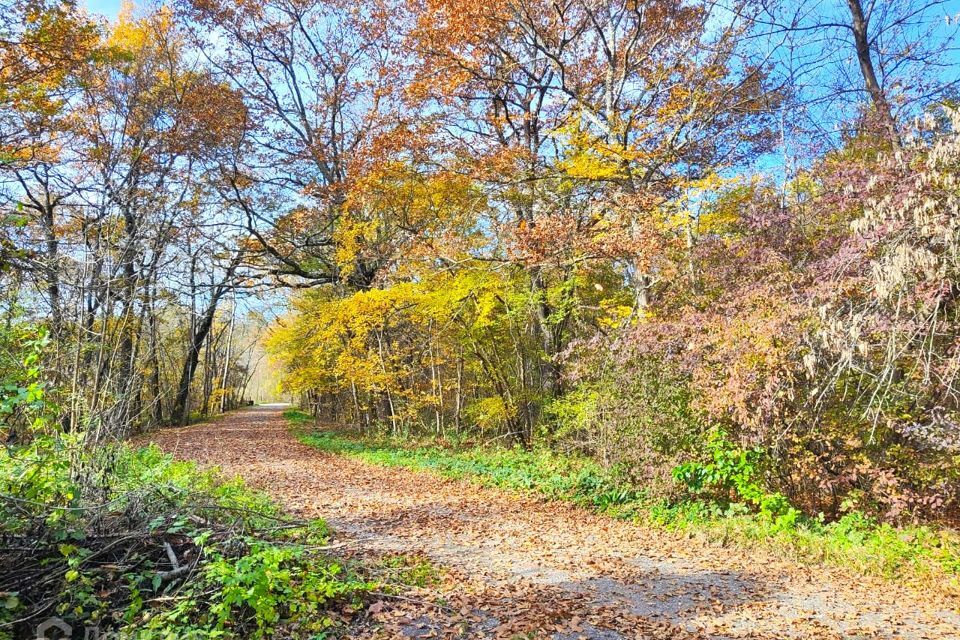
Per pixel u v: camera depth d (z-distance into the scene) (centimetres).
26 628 430
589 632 514
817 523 843
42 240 659
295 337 2850
